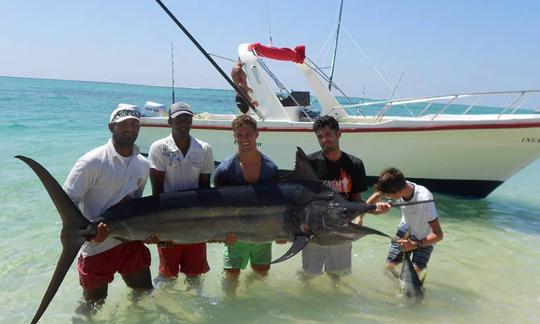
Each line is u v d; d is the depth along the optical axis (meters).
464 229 6.99
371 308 4.33
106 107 37.97
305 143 8.87
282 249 5.94
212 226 4.04
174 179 4.34
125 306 4.22
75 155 11.97
